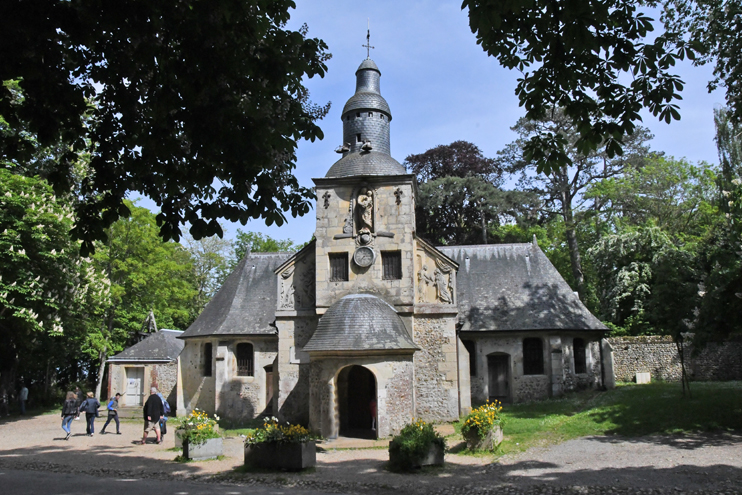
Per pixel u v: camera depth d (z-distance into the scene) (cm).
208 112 873
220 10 829
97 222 999
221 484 1276
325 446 1828
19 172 2667
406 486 1245
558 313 2780
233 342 2823
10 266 2353
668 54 940
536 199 4400
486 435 1630
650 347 3078
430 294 2322
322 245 2353
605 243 3550
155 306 4106
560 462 1433
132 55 888
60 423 2630
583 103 992
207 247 5272
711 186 4112
